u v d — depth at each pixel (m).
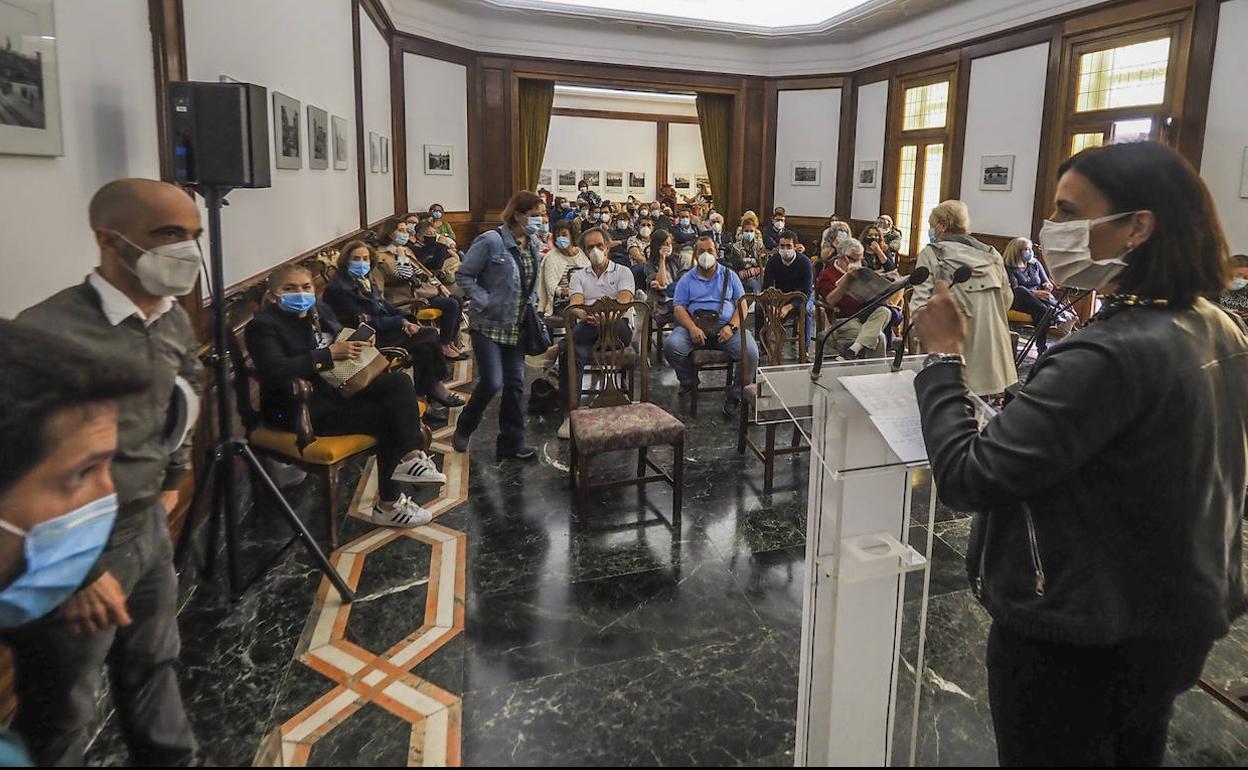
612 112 20.16
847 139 12.43
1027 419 1.07
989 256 3.69
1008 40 9.02
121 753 1.91
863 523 1.44
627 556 2.98
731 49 12.66
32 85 2.01
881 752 1.55
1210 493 1.08
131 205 1.56
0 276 1.92
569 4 10.78
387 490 3.20
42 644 1.36
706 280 4.98
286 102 4.71
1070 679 1.15
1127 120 7.29
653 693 2.17
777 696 2.16
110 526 1.01
